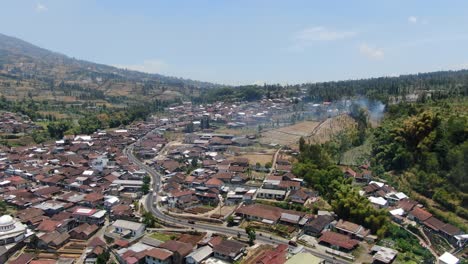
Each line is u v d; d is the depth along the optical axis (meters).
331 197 134.62
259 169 173.00
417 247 103.25
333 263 93.44
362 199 121.25
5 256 98.12
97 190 150.62
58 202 134.25
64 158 196.75
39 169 177.25
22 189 151.62
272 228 112.69
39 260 95.00
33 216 122.44
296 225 114.69
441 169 136.62
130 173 172.62
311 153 169.50
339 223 113.56
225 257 94.94
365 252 99.56
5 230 106.44
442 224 114.00
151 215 120.06
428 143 144.75
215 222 120.56
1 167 178.62
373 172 161.25
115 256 99.00
